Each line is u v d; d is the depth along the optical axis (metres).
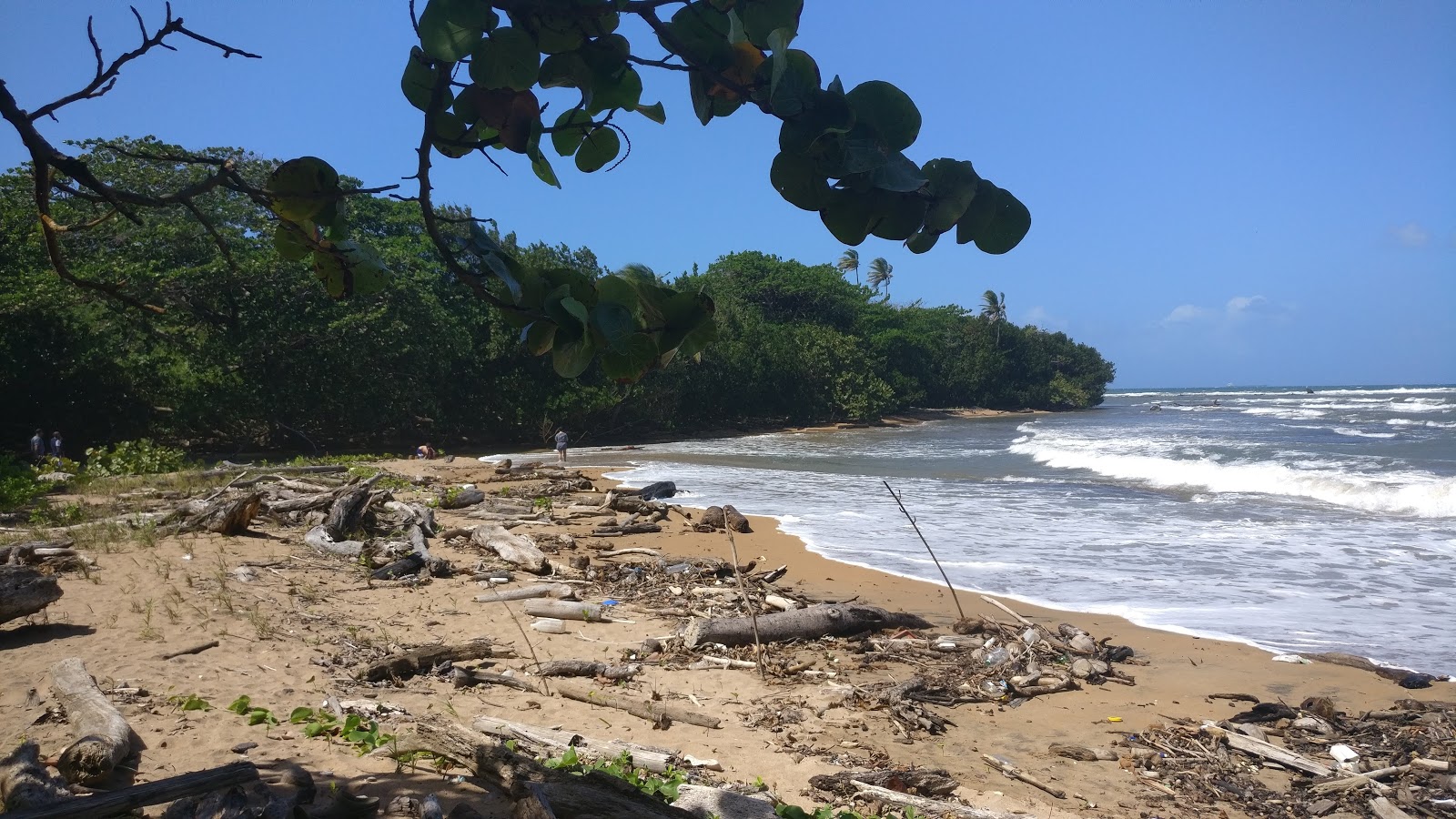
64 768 4.83
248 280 33.19
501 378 42.97
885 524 16.97
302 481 16.97
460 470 26.12
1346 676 8.10
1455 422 46.78
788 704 7.33
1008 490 22.31
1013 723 7.12
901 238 1.53
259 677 7.01
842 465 30.91
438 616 9.59
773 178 1.49
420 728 5.36
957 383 84.88
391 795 4.82
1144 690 7.89
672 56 1.52
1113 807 5.66
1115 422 58.28
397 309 37.59
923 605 10.91
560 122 1.68
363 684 7.13
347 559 12.24
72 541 12.05
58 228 1.69
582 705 7.09
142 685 6.55
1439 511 17.20
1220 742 6.71
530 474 24.94
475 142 1.66
